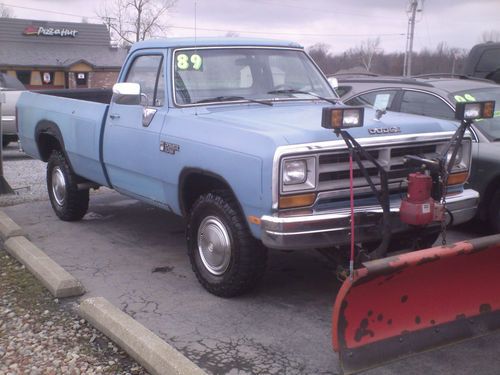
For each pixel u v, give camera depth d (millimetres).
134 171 5715
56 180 7539
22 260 5828
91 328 4473
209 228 4922
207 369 3887
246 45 5809
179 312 4758
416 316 3734
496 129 6566
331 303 4918
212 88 5461
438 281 3783
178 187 5094
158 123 5316
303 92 5805
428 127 4727
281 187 4062
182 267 5840
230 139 4453
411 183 4090
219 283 4895
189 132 4898
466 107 4145
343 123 3697
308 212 4199
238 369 3887
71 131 6777
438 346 3762
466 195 4930
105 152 6137
